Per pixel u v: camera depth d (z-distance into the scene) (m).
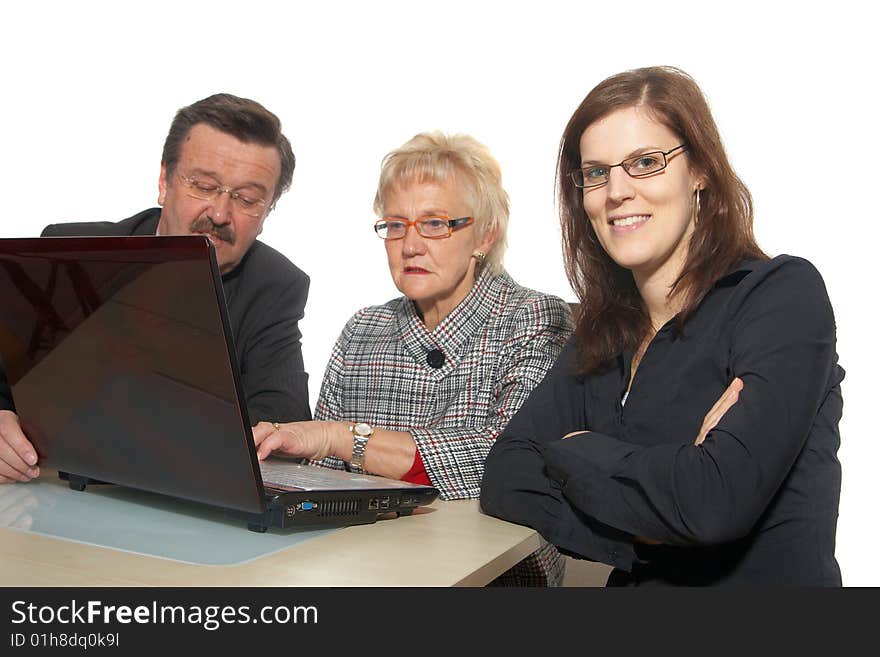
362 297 4.92
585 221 1.73
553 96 4.49
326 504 1.38
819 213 3.99
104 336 1.28
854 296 3.95
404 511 1.54
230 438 1.23
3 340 1.42
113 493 1.57
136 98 5.04
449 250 2.05
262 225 2.42
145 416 1.31
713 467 1.31
